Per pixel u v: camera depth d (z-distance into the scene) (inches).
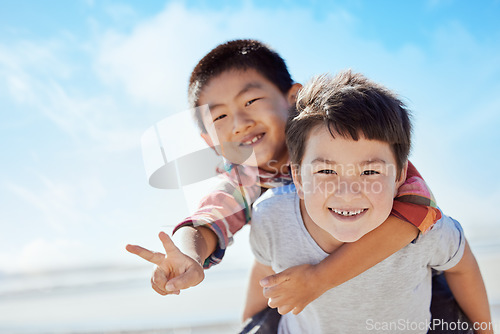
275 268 61.3
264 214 58.9
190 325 105.7
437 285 68.9
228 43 81.4
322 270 50.7
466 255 61.1
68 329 112.9
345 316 57.0
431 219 52.1
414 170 58.4
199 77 79.1
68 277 173.8
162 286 45.0
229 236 59.1
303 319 61.4
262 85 75.9
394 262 53.5
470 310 65.1
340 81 53.0
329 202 48.6
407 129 53.9
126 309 125.9
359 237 49.2
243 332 71.2
